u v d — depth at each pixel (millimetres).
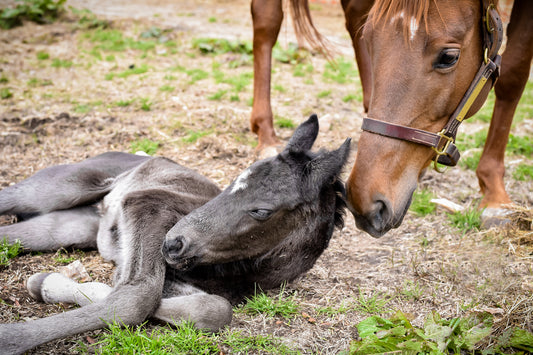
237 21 12047
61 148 5398
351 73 8688
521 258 3602
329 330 2871
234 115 6277
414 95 2574
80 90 7219
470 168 5355
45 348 2557
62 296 2885
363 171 2578
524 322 2812
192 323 2672
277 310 2971
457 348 2621
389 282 3395
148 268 2766
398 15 2559
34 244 3502
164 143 5562
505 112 4258
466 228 4059
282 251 2998
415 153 2689
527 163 5496
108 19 11188
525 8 3883
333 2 14398
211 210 2816
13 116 6062
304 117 6520
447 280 3395
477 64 2844
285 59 8992
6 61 8328
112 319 2557
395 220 2627
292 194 2818
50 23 10875
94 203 3770
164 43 9883
